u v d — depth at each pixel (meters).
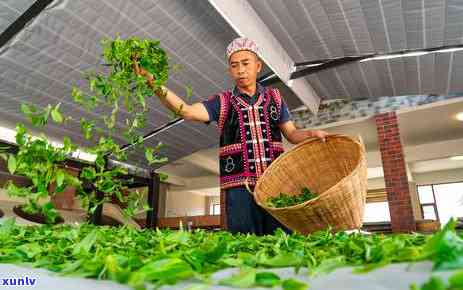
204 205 10.85
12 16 2.17
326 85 4.53
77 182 0.92
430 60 3.37
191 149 4.86
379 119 4.80
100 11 2.31
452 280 0.26
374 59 3.51
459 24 2.64
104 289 0.37
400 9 2.57
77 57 2.61
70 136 3.59
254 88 1.47
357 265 0.45
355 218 1.05
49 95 2.94
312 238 0.80
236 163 1.36
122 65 1.05
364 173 1.09
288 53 3.49
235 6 2.53
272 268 0.48
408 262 0.41
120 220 3.62
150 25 2.54
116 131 3.60
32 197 0.83
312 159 1.43
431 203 8.73
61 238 0.80
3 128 3.29
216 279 0.40
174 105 1.25
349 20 2.82
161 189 8.83
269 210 1.09
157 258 0.47
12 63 2.54
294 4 2.69
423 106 4.57
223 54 3.13
